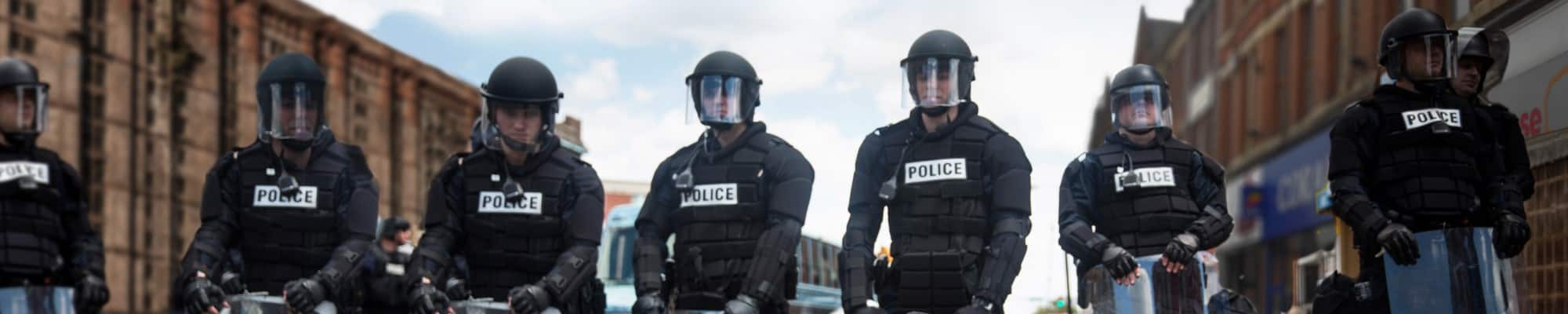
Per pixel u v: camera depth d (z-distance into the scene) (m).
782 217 5.76
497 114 5.96
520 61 6.04
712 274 5.84
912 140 5.89
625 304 13.05
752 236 5.83
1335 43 16.14
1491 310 5.52
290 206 6.55
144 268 32.06
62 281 6.12
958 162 5.80
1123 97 6.23
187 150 34.12
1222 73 22.86
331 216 6.60
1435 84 5.69
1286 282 17.47
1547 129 7.03
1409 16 5.66
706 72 5.78
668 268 6.02
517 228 6.07
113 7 31.47
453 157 6.19
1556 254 6.95
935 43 5.71
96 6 30.88
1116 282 5.99
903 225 5.84
